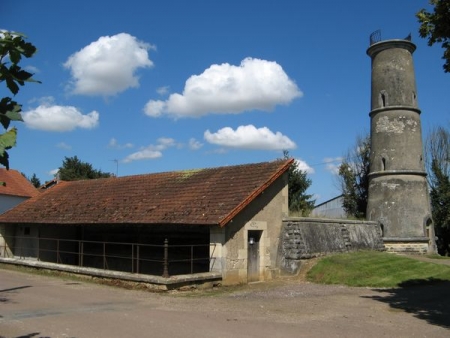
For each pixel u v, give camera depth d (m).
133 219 18.45
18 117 3.76
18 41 3.57
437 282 17.59
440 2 10.66
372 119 32.81
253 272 17.73
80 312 10.62
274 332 9.00
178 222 16.66
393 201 30.39
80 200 24.00
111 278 16.34
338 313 11.40
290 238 19.11
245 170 19.64
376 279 17.56
